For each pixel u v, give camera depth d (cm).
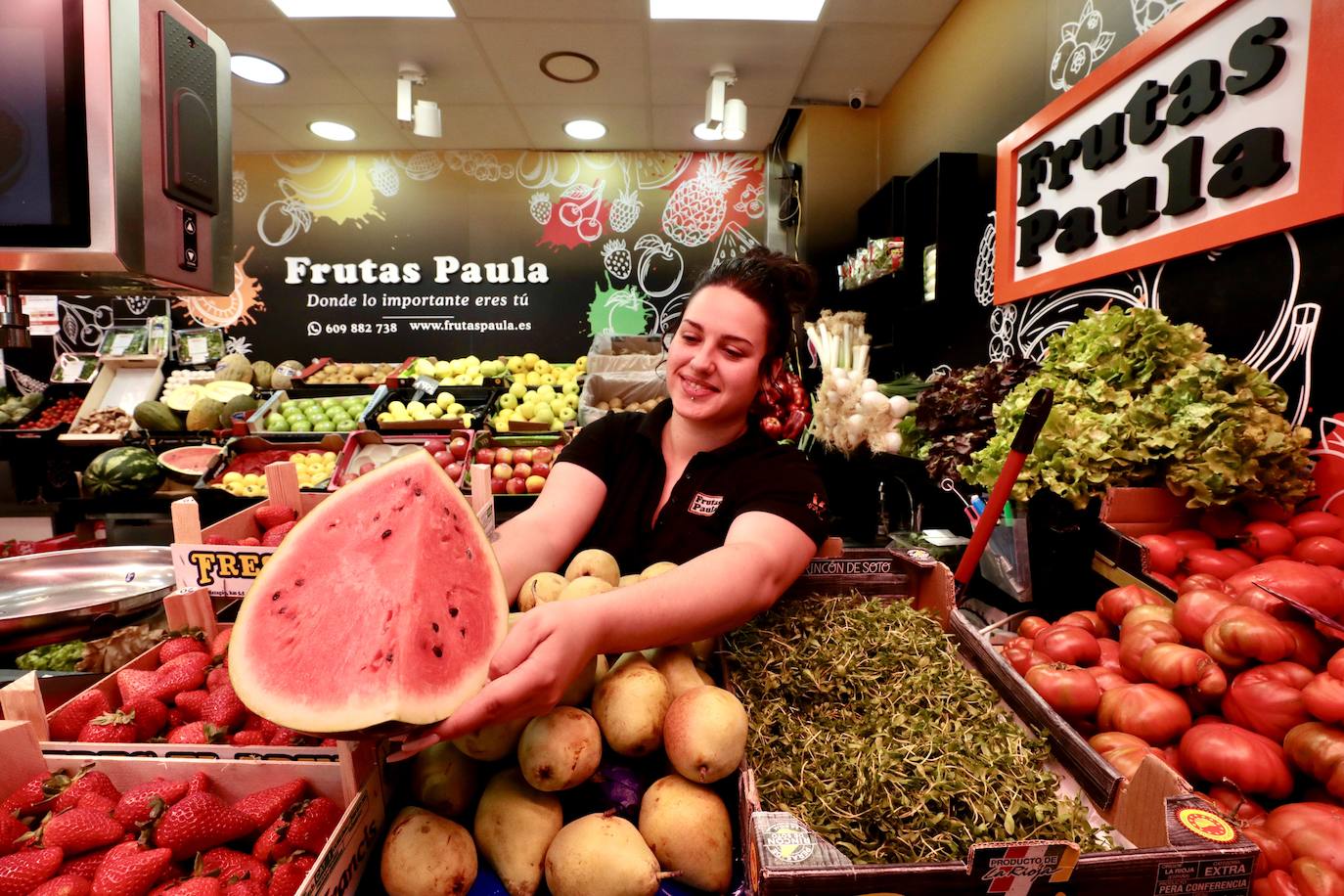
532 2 336
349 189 552
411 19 349
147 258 166
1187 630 124
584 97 445
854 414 284
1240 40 178
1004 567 184
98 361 502
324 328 563
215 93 188
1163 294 213
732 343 121
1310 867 86
